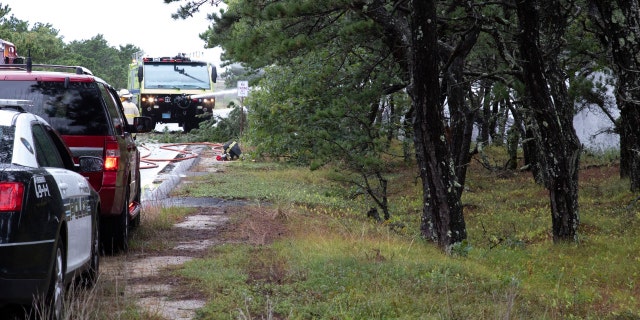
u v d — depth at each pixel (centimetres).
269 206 1764
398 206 2128
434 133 1299
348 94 1686
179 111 4166
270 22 1530
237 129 3822
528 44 1462
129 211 1226
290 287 873
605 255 1459
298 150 1900
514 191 2462
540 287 1112
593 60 1897
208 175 2417
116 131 1095
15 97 1059
